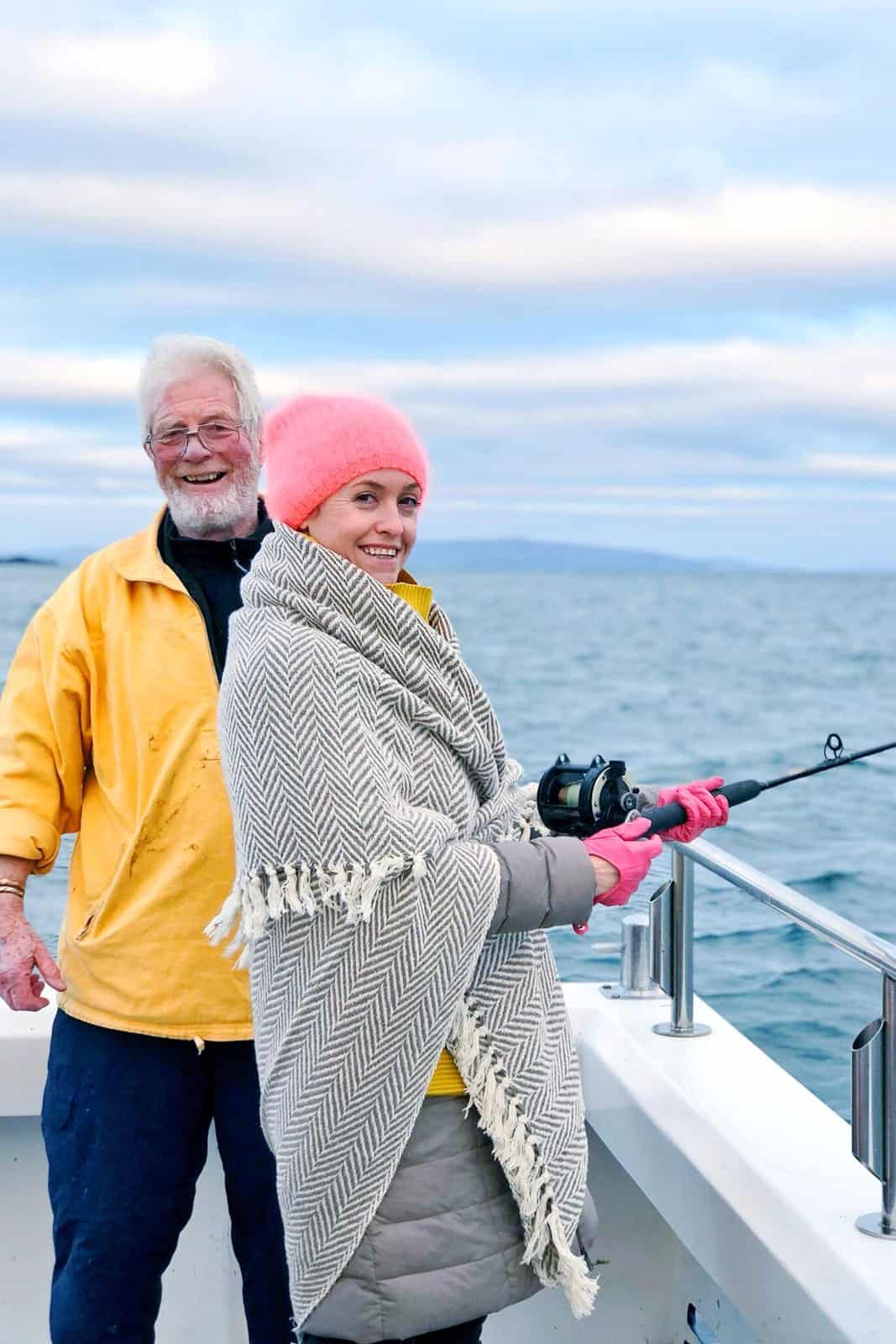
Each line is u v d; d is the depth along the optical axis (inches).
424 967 58.3
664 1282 91.0
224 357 81.7
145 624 79.9
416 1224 59.8
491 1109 60.4
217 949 77.1
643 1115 82.7
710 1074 84.0
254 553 83.7
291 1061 59.4
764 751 571.5
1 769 80.6
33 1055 88.6
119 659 79.6
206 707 78.3
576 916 62.2
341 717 59.1
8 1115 88.8
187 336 82.3
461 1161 60.9
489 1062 61.0
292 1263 60.5
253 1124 78.6
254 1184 79.0
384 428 63.9
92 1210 77.0
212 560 83.0
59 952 82.0
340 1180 58.9
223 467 81.2
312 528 65.4
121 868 77.7
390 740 61.0
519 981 63.4
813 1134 76.2
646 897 98.4
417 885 58.3
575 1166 62.7
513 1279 61.6
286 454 65.1
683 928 90.0
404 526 65.1
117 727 79.5
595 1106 91.0
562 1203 61.5
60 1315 77.1
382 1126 58.7
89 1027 78.7
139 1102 77.5
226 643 80.1
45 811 80.8
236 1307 92.0
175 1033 77.1
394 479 64.2
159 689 78.5
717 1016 95.3
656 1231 90.9
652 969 92.2
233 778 60.4
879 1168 65.1
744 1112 78.6
